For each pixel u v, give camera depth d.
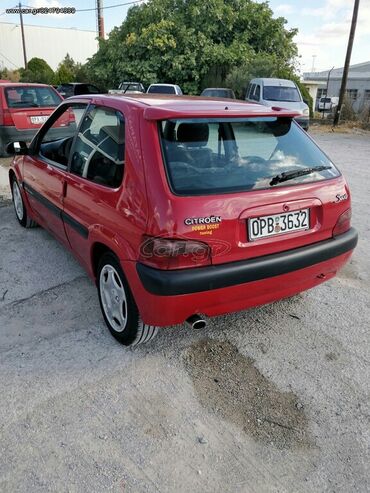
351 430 2.49
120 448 2.33
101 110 3.26
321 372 2.93
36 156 4.50
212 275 2.54
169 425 2.48
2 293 3.84
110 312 3.19
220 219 2.53
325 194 2.99
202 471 2.21
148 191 2.51
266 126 3.05
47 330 3.33
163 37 25.58
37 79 34.75
